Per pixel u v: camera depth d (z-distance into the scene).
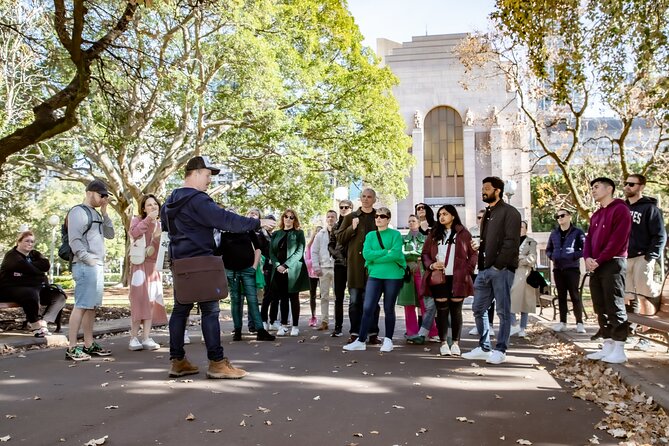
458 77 53.09
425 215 9.37
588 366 6.62
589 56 10.54
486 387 5.61
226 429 4.18
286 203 27.78
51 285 9.97
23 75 15.26
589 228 6.98
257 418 4.47
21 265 9.13
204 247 5.91
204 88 20.27
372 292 8.05
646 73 11.29
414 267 9.09
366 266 8.22
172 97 20.22
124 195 26.23
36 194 38.34
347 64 26.64
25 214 41.84
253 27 18.56
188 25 18.84
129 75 12.58
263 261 11.02
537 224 55.94
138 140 19.86
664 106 8.95
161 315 8.41
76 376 6.10
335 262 9.84
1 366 6.72
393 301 7.98
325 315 10.86
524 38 10.10
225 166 27.02
